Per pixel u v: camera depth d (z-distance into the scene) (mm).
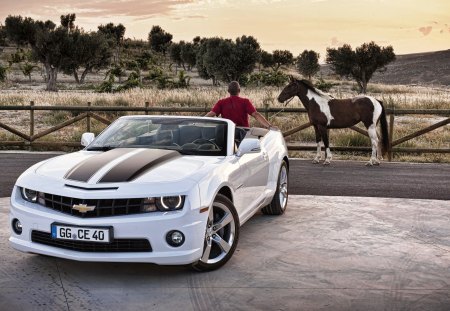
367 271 4926
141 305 4098
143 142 5645
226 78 63375
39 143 13711
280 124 17375
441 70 185000
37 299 4199
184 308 4047
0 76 59031
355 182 9641
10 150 13594
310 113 11859
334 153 13672
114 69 62250
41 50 57469
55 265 5000
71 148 13766
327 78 107188
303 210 7375
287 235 6113
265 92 31328
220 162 5195
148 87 46375
